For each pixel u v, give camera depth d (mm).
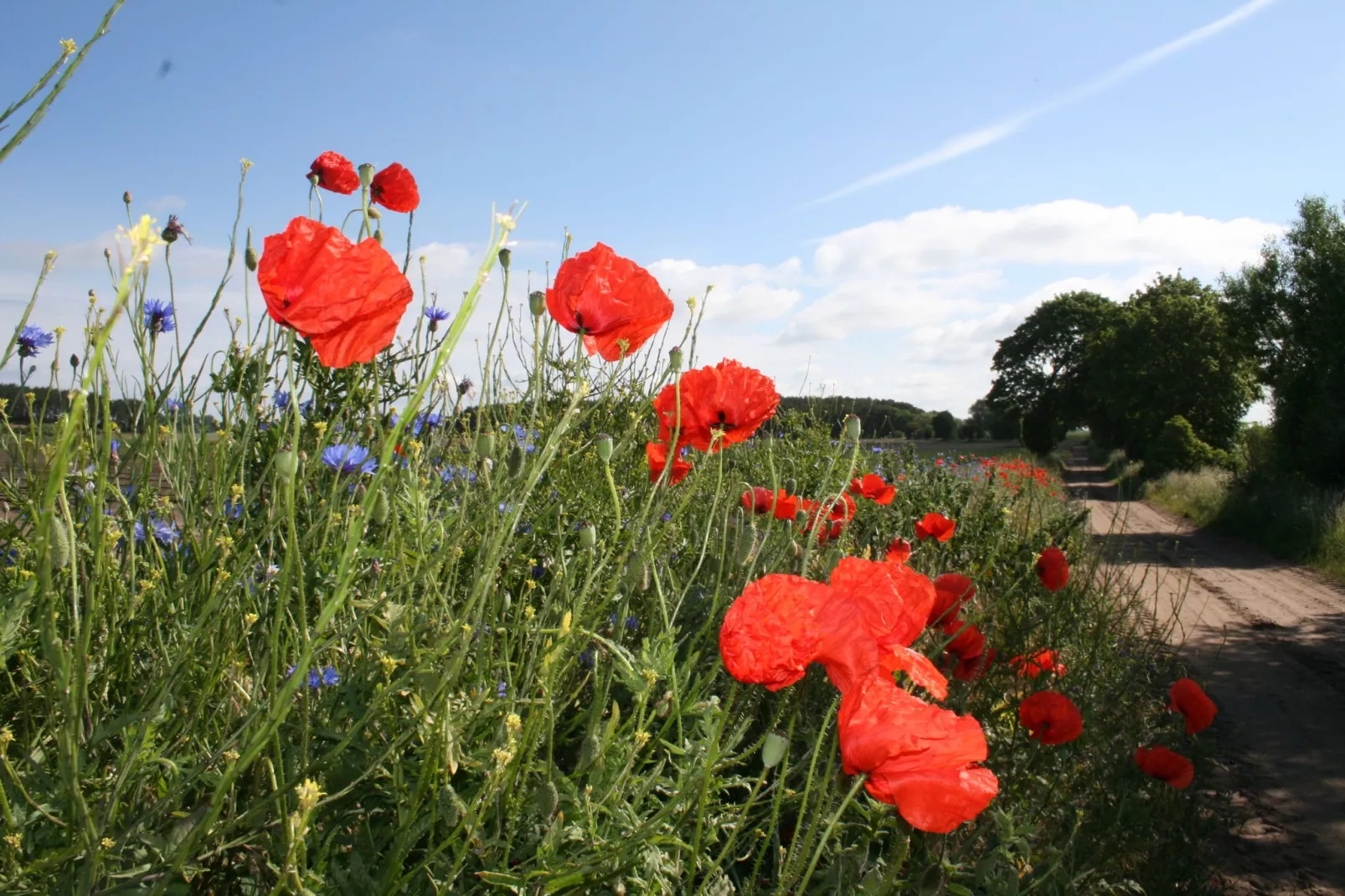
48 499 898
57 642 998
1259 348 25438
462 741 1510
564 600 1859
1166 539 18266
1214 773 5492
